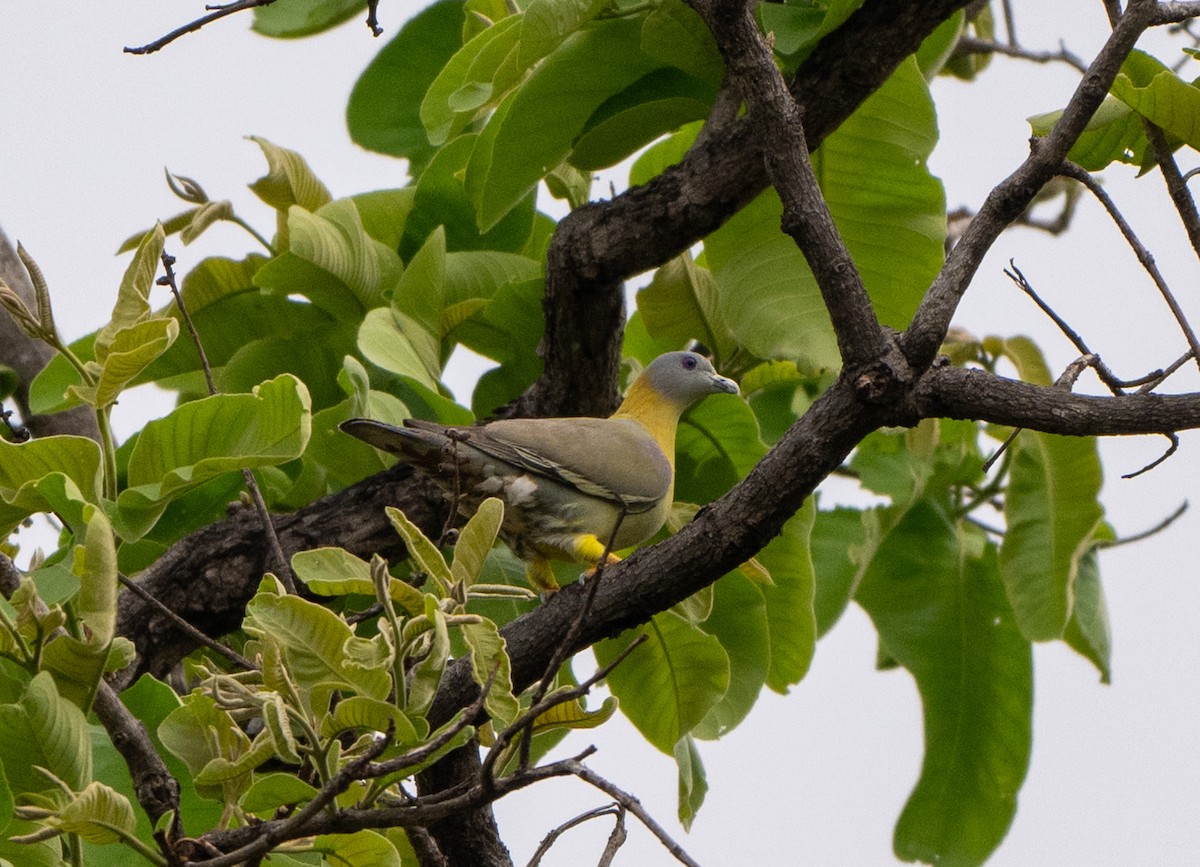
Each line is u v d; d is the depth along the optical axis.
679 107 10.35
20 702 6.46
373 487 10.80
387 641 6.02
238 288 11.97
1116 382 7.63
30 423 12.23
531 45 9.41
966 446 14.09
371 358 10.44
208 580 10.27
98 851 7.19
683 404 11.48
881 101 10.72
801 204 7.70
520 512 10.54
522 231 12.80
